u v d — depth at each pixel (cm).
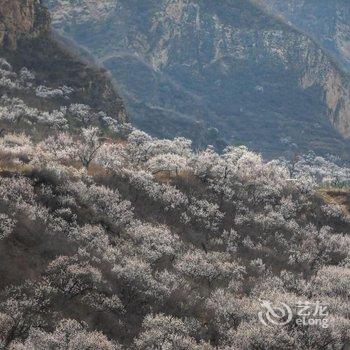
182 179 18212
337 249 16738
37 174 12525
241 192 18738
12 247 9044
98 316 8219
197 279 11631
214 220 16338
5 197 10506
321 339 8281
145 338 7650
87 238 10950
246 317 9119
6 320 6669
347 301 11262
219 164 19300
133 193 15712
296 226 17550
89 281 8569
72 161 16762
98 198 13662
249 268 13462
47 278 8531
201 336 8588
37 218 10569
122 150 19462
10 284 8031
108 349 6806
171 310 9331
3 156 14238
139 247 12150
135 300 9200
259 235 16412
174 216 15538
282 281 12500
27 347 6184
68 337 6794
